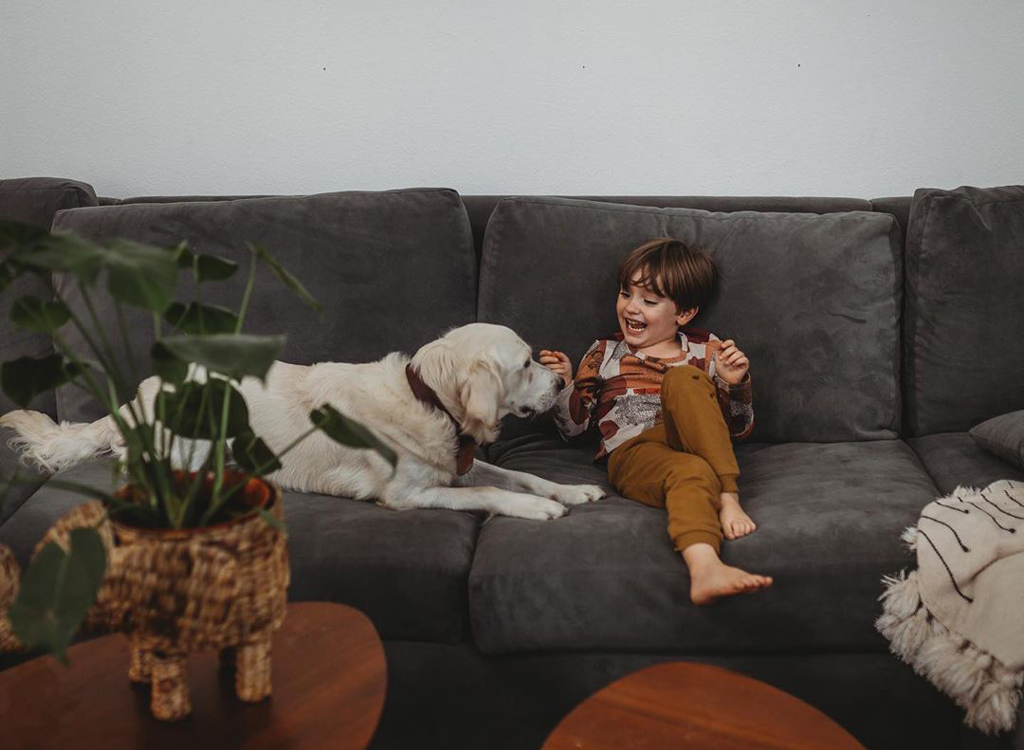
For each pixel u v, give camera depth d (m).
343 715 1.11
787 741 1.12
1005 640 1.47
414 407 1.95
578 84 2.65
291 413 2.03
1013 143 2.61
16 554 1.70
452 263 2.31
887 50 2.58
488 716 1.71
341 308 2.26
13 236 0.96
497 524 1.81
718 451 1.84
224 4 2.66
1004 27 2.53
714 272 2.21
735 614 1.61
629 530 1.71
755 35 2.59
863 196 2.69
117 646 1.28
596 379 2.20
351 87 2.69
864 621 1.61
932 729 1.65
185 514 1.08
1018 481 1.78
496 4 2.61
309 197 2.34
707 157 2.69
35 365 1.09
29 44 2.71
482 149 2.72
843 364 2.19
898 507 1.73
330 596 1.67
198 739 1.08
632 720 1.16
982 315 2.19
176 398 1.12
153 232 2.28
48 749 1.07
